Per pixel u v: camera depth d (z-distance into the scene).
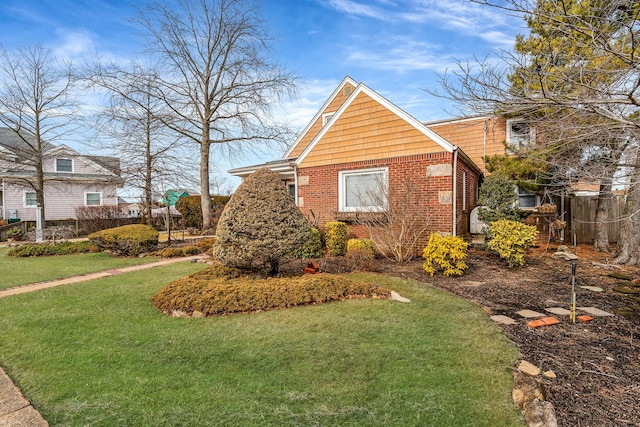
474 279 6.77
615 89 3.86
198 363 3.28
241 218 6.15
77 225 18.83
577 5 3.73
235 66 17.83
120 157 17.06
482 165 14.16
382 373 3.08
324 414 2.50
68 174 22.92
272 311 4.80
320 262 8.02
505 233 7.72
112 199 25.02
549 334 4.07
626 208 8.58
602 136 4.55
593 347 3.71
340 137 10.93
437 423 2.42
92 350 3.56
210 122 18.58
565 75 3.89
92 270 8.35
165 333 4.03
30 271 8.27
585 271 7.50
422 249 9.21
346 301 5.25
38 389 2.83
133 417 2.48
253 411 2.54
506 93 4.18
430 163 9.14
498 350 3.55
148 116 16.59
